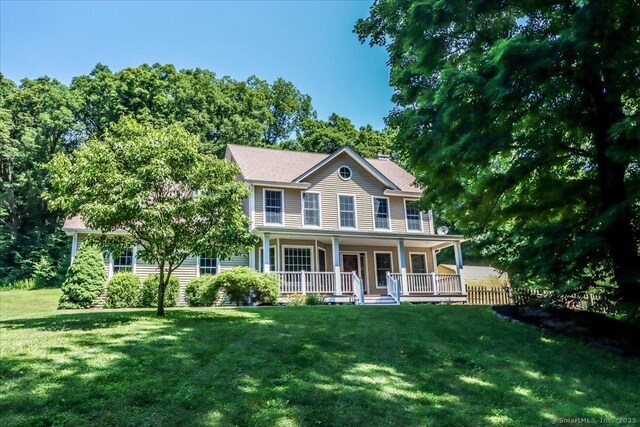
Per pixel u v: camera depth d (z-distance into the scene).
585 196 9.32
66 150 35.88
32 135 33.50
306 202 20.58
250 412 4.45
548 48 6.79
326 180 21.22
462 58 9.55
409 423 4.52
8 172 34.03
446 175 9.12
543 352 7.68
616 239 7.96
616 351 7.82
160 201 9.52
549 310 10.09
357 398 5.00
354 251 21.75
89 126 36.81
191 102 36.72
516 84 7.16
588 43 6.54
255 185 19.73
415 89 10.35
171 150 9.53
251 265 19.58
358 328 8.68
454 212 10.18
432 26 9.02
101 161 9.12
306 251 20.25
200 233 9.92
